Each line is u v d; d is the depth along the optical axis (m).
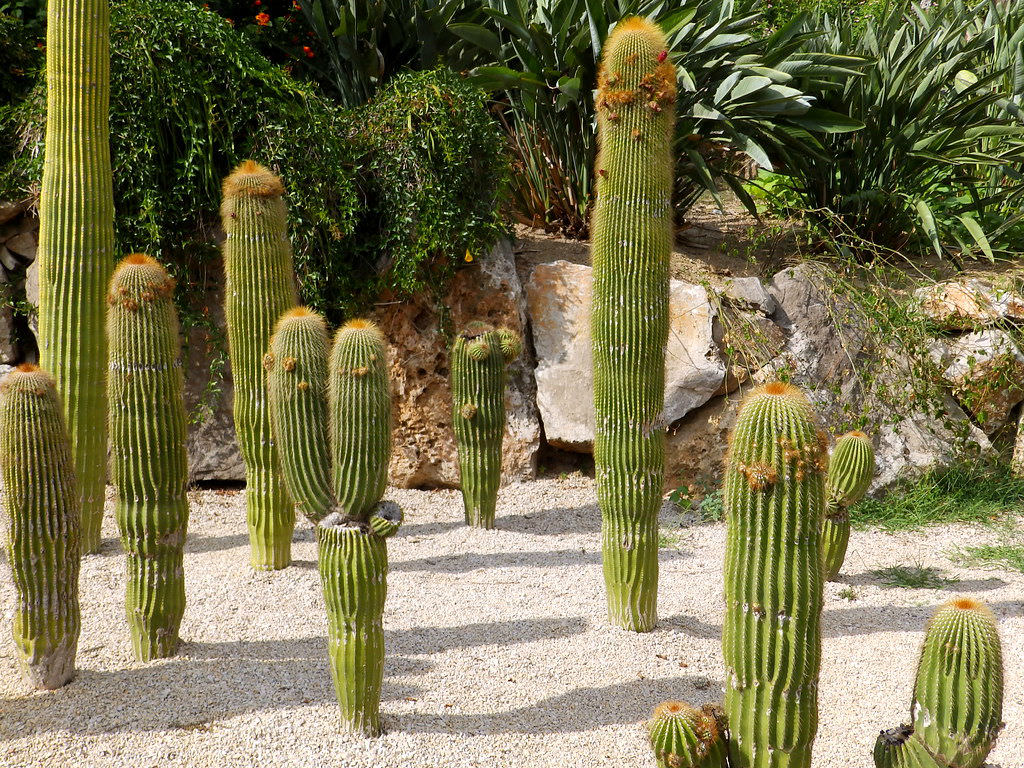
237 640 3.93
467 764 3.14
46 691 3.46
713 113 6.30
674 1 6.59
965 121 6.89
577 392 6.13
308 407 3.09
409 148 5.93
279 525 4.66
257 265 4.31
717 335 6.11
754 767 2.61
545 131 6.88
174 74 5.56
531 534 5.45
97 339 4.64
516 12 6.44
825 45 7.38
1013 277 6.77
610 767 3.17
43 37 6.59
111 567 4.63
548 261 6.70
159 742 3.16
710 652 4.05
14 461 3.26
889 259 6.93
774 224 7.02
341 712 3.25
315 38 7.32
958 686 2.57
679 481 6.05
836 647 4.21
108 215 4.64
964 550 5.46
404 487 6.19
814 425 2.54
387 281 6.08
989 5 7.89
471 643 4.00
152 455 3.57
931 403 6.23
